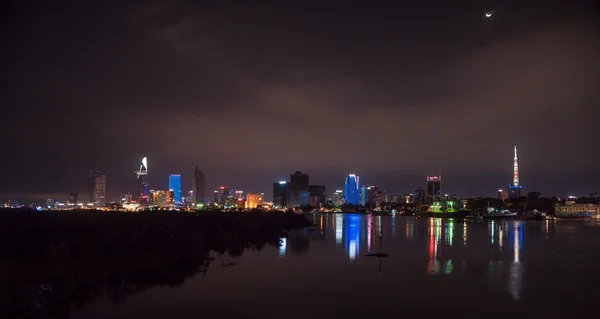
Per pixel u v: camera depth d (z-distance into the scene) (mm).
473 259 59844
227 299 35969
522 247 77688
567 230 141500
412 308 33844
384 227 146125
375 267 51938
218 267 50625
